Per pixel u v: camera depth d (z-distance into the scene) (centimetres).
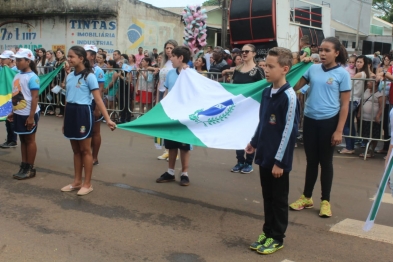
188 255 396
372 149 805
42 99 1243
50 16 1834
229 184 617
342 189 607
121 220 477
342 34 2741
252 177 655
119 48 1734
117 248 407
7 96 736
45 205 520
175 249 408
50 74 827
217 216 496
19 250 398
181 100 572
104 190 578
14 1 1878
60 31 1825
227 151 823
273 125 388
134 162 727
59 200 538
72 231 444
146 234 441
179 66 612
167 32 1906
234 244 422
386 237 444
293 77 504
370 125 791
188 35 1142
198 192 579
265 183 406
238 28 1546
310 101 493
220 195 569
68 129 550
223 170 691
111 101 1105
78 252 397
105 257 388
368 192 595
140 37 1800
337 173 690
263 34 1485
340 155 819
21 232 439
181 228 459
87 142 557
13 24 1928
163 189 588
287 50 382
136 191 577
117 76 1077
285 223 407
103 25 1738
